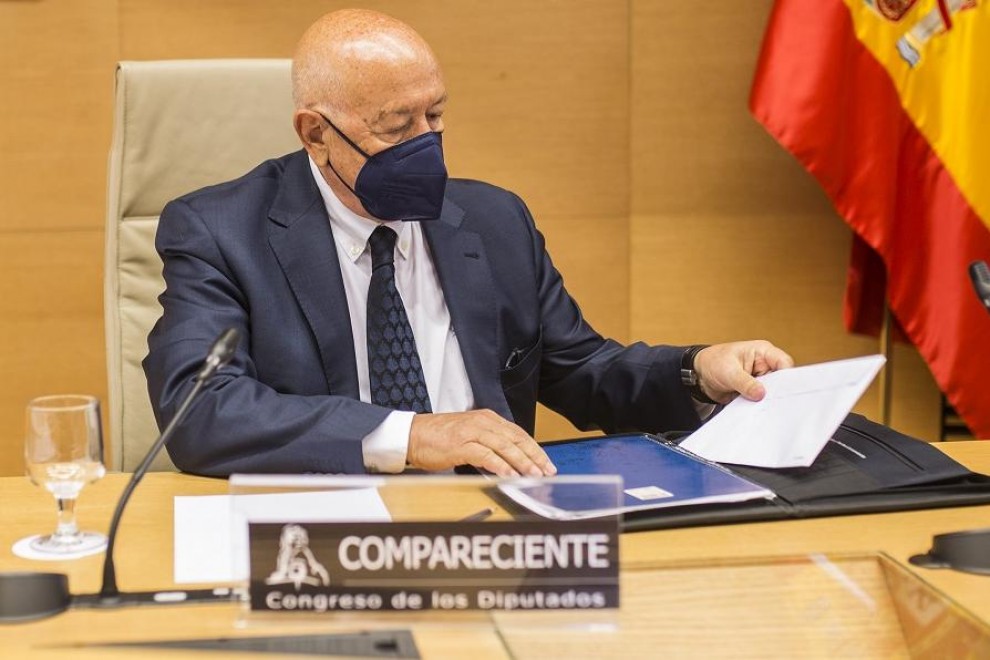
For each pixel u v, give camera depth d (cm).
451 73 301
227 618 108
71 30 290
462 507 110
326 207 183
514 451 142
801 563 112
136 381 200
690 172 311
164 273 178
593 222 311
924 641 106
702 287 315
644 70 305
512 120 304
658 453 154
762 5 304
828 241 315
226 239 176
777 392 162
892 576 111
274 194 184
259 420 152
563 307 204
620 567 106
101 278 299
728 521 133
